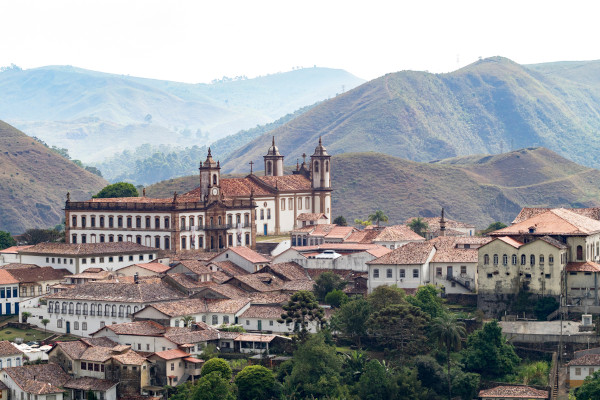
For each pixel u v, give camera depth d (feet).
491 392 628.28
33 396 651.25
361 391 639.76
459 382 643.86
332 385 639.76
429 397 645.92
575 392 606.55
